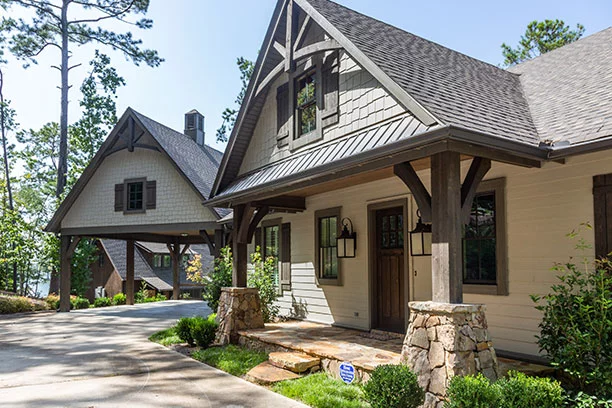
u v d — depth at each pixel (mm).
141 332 10633
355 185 8156
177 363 6930
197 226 14219
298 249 9797
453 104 4922
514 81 7859
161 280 26266
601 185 4840
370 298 7742
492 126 4727
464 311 4098
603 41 7746
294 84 7555
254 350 7336
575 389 4203
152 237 19703
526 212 5512
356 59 5508
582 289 4496
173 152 15117
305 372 5793
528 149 4609
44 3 18719
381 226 7797
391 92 4898
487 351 4148
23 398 5121
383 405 3955
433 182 4426
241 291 8250
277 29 7867
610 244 4727
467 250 6207
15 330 11148
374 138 5203
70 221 16531
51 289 19359
